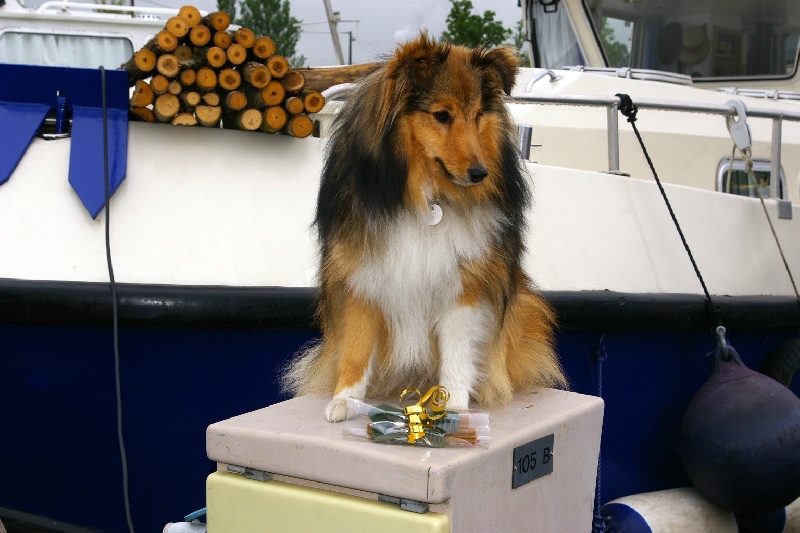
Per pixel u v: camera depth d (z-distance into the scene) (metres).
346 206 2.48
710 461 3.84
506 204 2.56
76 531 3.36
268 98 3.29
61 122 3.24
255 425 2.20
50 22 5.50
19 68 3.18
